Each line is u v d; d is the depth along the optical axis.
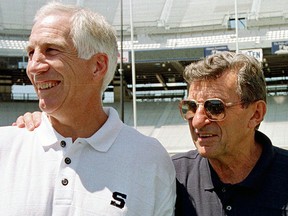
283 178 2.14
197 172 2.29
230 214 2.12
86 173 1.93
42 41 1.90
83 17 1.94
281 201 2.08
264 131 23.25
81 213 1.86
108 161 1.98
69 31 1.92
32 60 1.92
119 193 1.94
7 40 25.81
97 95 2.05
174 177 2.26
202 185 2.23
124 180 1.98
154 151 2.15
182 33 25.77
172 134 24.17
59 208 1.86
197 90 2.17
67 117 1.99
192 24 25.97
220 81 2.12
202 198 2.21
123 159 2.01
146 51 25.50
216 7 26.59
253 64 2.17
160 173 2.13
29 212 1.86
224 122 2.13
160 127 25.08
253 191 2.11
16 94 26.73
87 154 1.97
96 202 1.89
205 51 25.02
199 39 25.45
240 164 2.20
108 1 27.47
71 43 1.92
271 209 2.08
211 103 2.13
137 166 2.04
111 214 1.89
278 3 25.47
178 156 2.46
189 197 2.25
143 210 2.01
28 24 26.12
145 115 26.42
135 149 2.07
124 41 26.00
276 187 2.12
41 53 1.91
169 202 2.17
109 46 2.03
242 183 2.11
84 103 1.99
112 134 2.04
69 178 1.90
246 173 2.21
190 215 2.22
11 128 2.10
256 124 2.21
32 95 26.78
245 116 2.16
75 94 1.95
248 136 2.19
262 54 24.59
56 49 1.91
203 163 2.29
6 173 1.95
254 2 26.17
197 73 2.15
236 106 2.13
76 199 1.88
